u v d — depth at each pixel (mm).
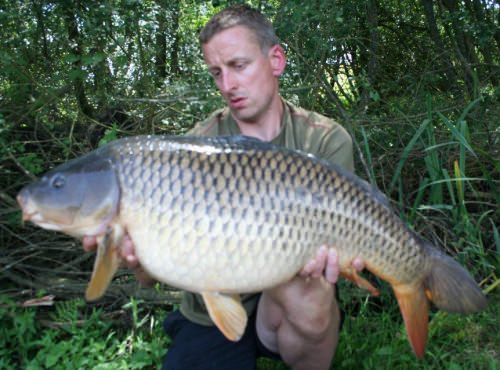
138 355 2721
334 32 4984
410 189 3895
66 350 2721
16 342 2830
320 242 1911
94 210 1868
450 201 3889
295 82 4230
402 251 2012
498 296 3043
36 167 3559
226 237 1849
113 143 1933
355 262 1969
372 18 6371
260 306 2320
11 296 3041
